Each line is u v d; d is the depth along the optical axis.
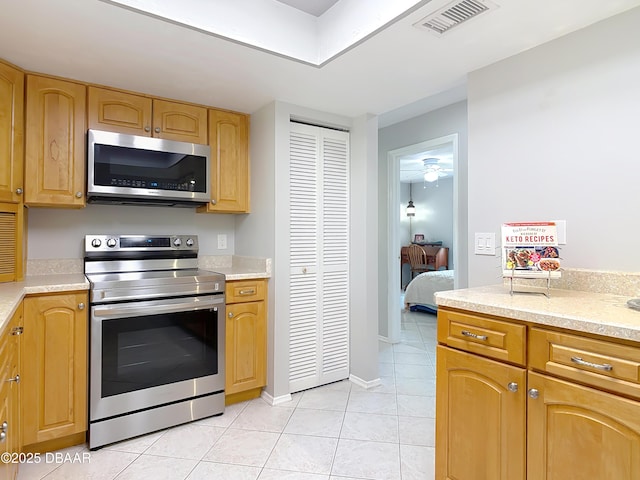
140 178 2.33
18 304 1.62
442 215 8.02
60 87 2.15
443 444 1.54
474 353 1.44
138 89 2.34
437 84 2.26
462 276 3.34
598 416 1.10
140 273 2.54
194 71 2.09
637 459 1.02
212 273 2.53
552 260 1.52
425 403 2.57
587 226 1.63
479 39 1.73
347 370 2.99
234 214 3.08
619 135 1.54
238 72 2.11
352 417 2.37
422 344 3.97
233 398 2.56
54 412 1.91
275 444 2.06
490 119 1.98
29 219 2.31
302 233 2.72
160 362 2.19
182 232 2.86
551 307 1.29
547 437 1.21
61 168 2.14
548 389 1.21
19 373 1.73
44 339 1.88
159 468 1.83
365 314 2.85
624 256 1.53
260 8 1.83
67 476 1.76
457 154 3.38
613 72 1.56
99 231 2.54
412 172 6.95
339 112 2.81
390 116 3.77
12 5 1.47
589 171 1.62
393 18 1.57
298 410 2.46
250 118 2.84
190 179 2.52
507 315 1.31
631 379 1.03
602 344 1.09
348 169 2.98
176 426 2.25
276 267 2.57
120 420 2.07
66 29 1.66
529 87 1.82
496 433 1.35
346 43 1.82
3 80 1.94
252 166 2.82
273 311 2.58
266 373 2.62
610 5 1.48
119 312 2.04
